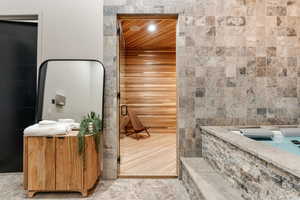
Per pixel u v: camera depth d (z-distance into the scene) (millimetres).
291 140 2473
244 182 1729
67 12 2924
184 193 2461
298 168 1148
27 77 3105
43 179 2336
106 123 2869
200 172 2336
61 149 2338
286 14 2926
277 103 2914
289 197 1195
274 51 2918
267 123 2908
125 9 2873
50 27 2930
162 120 6258
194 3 2895
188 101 2898
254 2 2924
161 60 6293
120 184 2703
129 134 5840
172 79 6301
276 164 1279
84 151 2346
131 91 6273
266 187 1427
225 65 2908
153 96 6297
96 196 2385
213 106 2902
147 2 2873
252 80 2912
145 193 2461
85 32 2906
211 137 2520
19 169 3070
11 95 3066
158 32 4785
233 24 2914
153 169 3178
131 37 5188
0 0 2943
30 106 3102
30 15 2973
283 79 2914
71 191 2441
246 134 2465
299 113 2910
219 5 2912
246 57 2914
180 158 2879
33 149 2332
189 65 2900
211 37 2904
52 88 2914
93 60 2893
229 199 1715
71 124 2654
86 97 2877
